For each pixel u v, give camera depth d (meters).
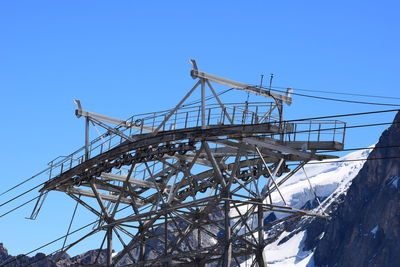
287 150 71.69
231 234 75.56
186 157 82.00
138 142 77.94
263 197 72.69
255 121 70.75
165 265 82.25
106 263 85.19
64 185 88.31
